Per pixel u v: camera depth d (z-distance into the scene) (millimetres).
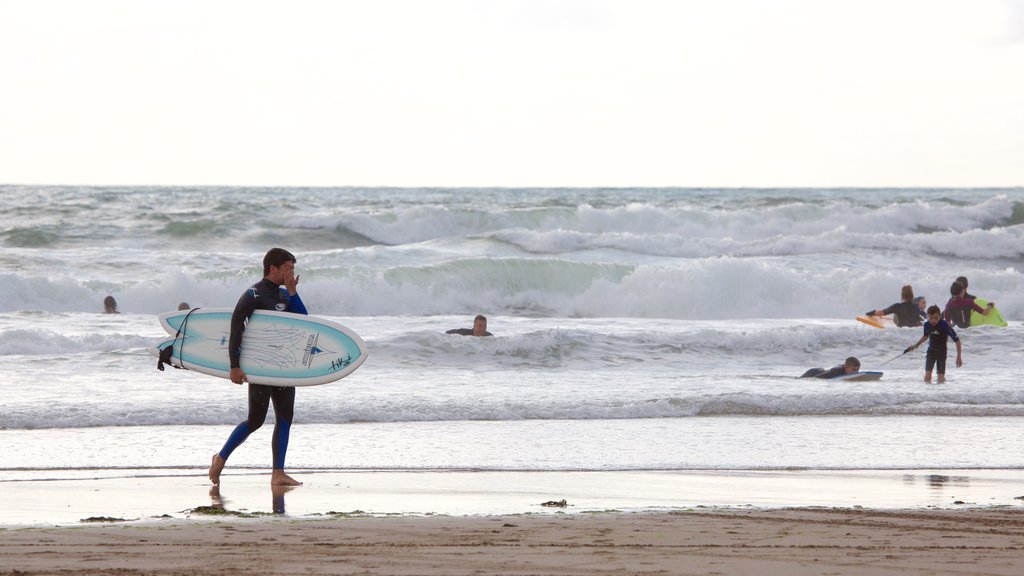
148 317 84312
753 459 37250
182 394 51344
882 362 71562
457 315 106188
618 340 73312
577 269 112062
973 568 18297
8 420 43562
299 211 180125
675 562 18609
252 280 104250
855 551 19969
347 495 29078
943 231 161750
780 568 18094
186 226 150000
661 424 46375
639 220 157375
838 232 140500
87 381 55344
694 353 71938
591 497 29016
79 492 29188
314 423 45562
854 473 34375
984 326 81000
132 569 17688
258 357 31547
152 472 33250
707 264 110688
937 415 49969
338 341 31922
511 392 54594
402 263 119125
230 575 17188
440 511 26328
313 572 17500
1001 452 39156
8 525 23375
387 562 18453
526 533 21984
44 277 98688
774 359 72062
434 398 51250
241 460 36031
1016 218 165500
